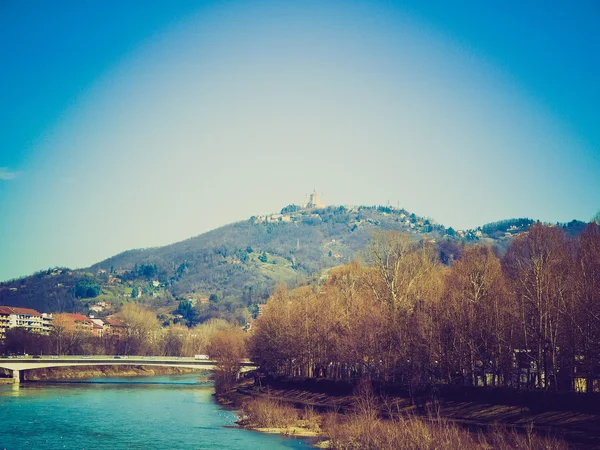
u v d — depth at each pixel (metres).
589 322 124.06
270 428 153.88
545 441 100.31
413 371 153.38
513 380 161.12
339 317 193.88
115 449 128.88
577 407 117.50
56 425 158.75
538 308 130.12
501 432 112.12
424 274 183.75
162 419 170.38
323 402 178.62
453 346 147.00
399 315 166.62
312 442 135.75
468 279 159.38
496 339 140.50
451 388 143.62
